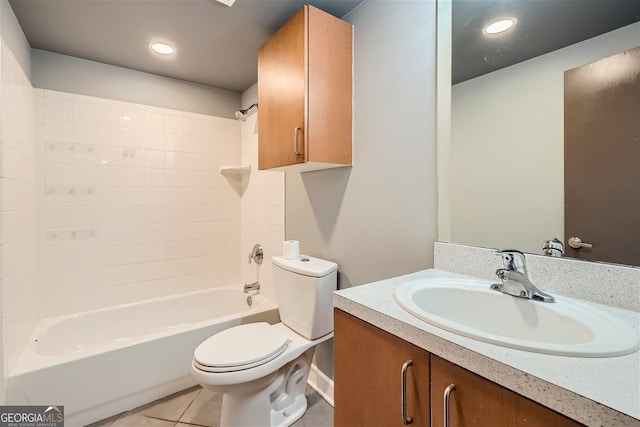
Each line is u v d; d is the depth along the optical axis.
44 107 1.97
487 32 1.07
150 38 1.84
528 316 0.83
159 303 2.32
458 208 1.14
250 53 2.04
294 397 1.63
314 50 1.40
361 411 0.84
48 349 1.79
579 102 0.86
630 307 0.76
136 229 2.33
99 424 1.53
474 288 0.94
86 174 2.12
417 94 1.25
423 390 0.67
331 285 1.59
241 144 2.81
